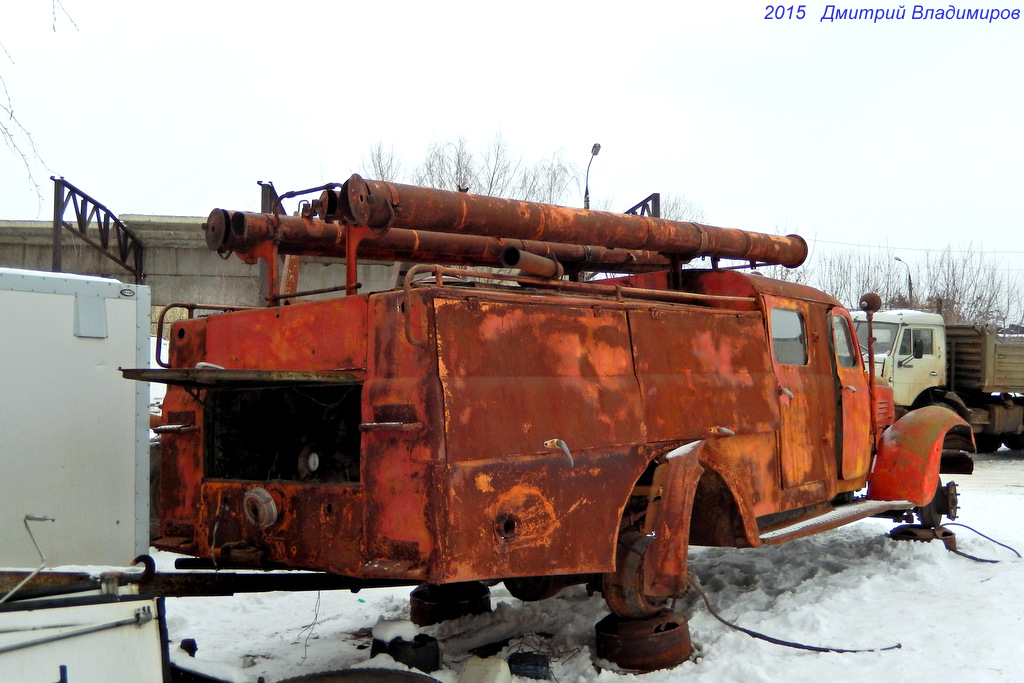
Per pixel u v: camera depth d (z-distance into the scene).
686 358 5.01
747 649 4.90
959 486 12.57
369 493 3.76
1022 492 11.81
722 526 5.15
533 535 3.89
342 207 4.06
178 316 17.31
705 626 5.36
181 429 4.60
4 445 4.28
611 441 4.35
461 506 3.61
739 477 5.09
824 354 6.54
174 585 3.85
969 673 4.48
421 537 3.56
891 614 5.58
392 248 5.23
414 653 4.25
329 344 4.10
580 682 4.48
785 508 5.81
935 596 6.03
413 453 3.62
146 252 17.33
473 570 3.63
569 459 4.09
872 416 7.21
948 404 16.44
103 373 4.63
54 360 4.46
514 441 3.87
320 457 4.27
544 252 5.79
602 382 4.39
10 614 2.71
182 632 5.52
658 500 4.55
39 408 4.41
